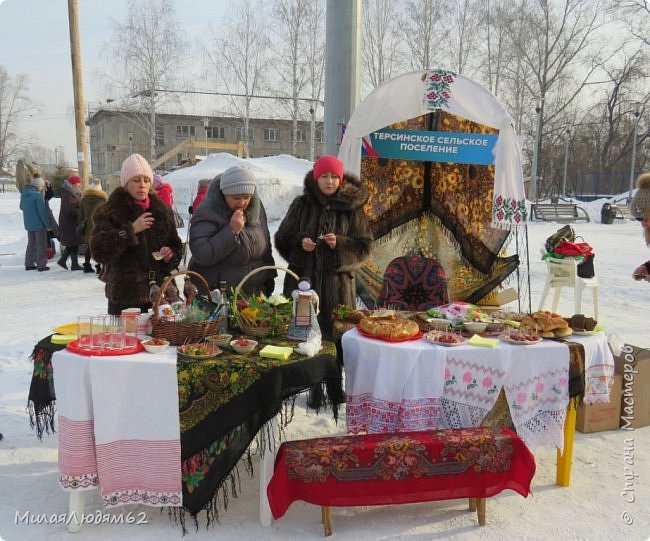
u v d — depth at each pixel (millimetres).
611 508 2963
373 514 2893
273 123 49156
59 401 2604
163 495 2594
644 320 6805
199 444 2562
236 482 3174
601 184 36375
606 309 7469
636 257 12289
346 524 2797
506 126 4426
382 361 2918
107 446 2566
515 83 33094
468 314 3410
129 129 47438
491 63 34094
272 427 2705
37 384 2793
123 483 2605
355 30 4418
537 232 17453
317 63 33344
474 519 2854
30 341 5719
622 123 39000
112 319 2975
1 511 2846
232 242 3395
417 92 4406
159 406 2551
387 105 4410
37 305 7320
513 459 2771
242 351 2732
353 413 3053
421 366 2881
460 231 5176
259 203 3752
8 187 46250
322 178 3809
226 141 49594
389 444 2654
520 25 32625
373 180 5020
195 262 3469
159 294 2861
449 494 2744
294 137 34000
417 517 2871
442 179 5133
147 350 2670
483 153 4863
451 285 5277
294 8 32844
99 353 2592
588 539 2697
